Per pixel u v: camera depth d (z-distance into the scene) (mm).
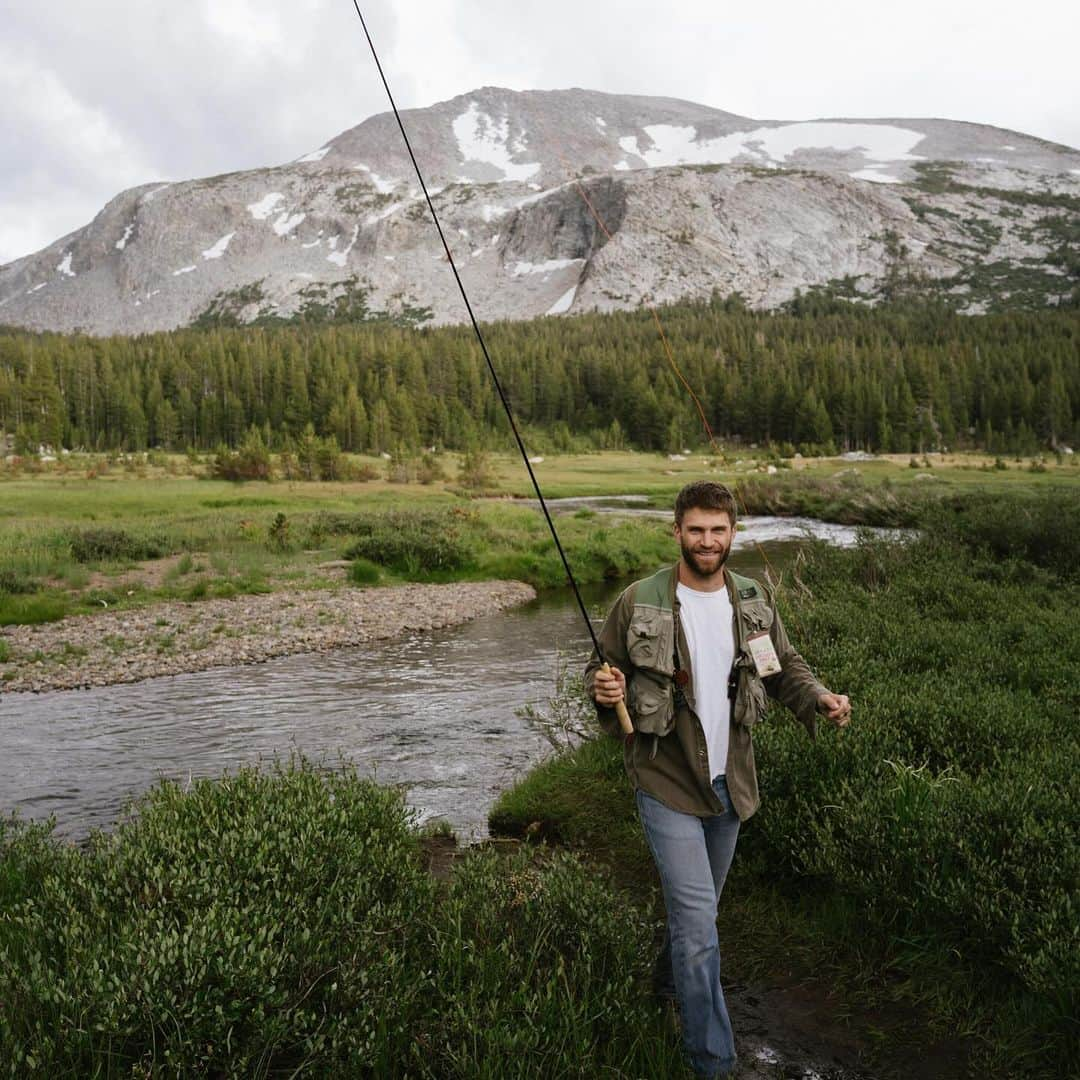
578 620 16484
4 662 12508
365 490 56094
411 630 15289
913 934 3609
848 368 136750
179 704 10164
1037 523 13617
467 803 6352
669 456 121062
